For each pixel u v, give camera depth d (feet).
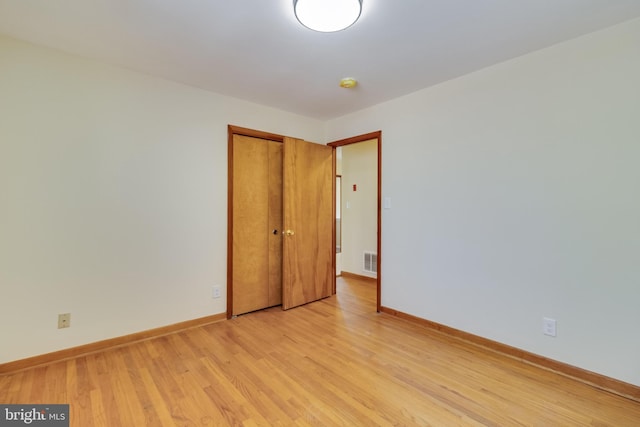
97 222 7.97
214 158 10.06
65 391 6.25
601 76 6.51
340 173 19.08
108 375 6.85
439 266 9.40
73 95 7.61
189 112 9.50
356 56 7.62
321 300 12.57
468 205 8.71
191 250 9.61
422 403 5.95
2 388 6.31
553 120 7.16
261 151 11.29
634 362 6.19
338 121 12.85
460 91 8.82
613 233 6.41
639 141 6.11
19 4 5.64
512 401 6.04
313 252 12.37
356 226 16.44
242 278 10.82
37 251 7.20
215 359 7.62
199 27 6.40
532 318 7.52
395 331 9.41
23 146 7.01
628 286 6.26
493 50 7.35
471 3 5.58
